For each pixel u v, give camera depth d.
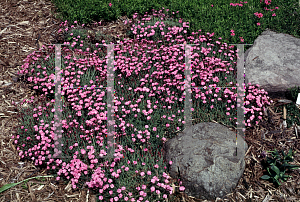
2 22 7.22
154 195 3.80
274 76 5.45
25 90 5.67
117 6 7.59
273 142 4.68
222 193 3.83
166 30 6.86
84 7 7.50
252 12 7.34
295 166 3.96
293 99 5.29
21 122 4.86
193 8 7.54
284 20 6.98
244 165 4.09
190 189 3.85
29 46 6.66
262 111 5.18
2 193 3.91
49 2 8.01
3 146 4.61
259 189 4.00
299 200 3.88
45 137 4.32
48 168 4.13
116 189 3.87
